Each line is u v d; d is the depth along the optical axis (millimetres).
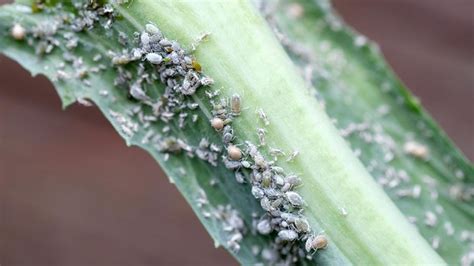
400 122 153
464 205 149
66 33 132
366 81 155
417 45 224
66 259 214
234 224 132
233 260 217
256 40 126
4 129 214
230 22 125
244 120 126
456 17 224
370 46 156
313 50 156
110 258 215
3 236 212
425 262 124
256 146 126
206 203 132
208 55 125
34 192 215
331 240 126
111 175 218
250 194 131
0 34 133
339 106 153
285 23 157
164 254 216
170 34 125
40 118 216
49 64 133
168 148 132
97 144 218
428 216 148
